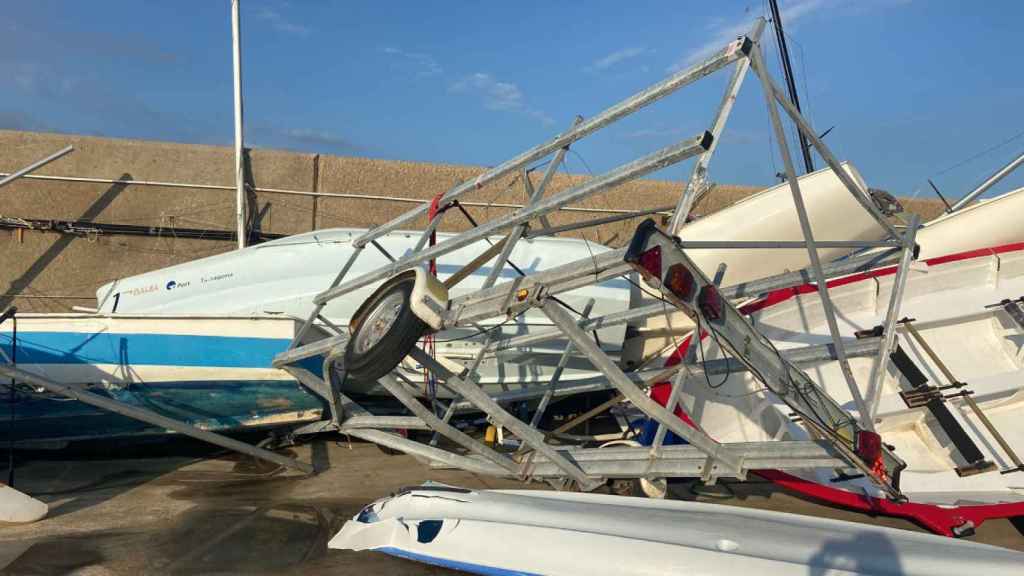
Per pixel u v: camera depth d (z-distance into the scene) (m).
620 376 3.67
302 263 6.81
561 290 3.50
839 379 5.94
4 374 4.73
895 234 4.39
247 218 8.57
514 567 3.67
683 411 5.33
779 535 3.74
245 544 4.21
